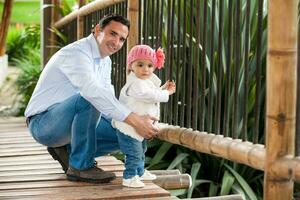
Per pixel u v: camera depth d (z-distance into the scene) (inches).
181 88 128.6
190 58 123.0
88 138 115.4
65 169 124.5
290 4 79.0
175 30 148.9
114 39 115.4
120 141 110.8
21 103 307.0
